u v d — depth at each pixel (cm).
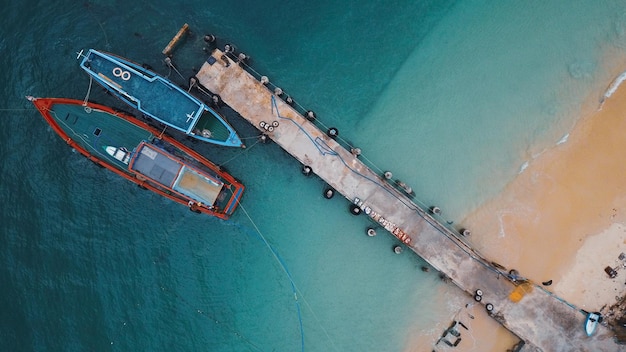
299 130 3594
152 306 3691
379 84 3725
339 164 3616
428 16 3728
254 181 3706
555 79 3725
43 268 3612
